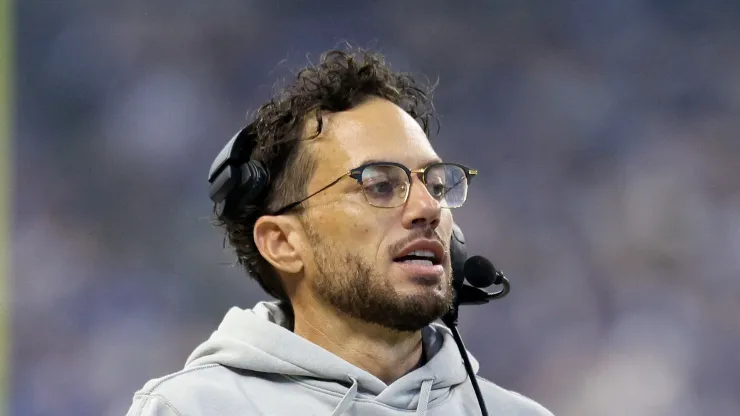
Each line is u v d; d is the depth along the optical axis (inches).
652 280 676.1
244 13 686.5
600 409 641.0
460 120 707.4
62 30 657.6
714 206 688.4
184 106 668.1
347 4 703.1
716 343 657.6
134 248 645.3
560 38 719.1
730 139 701.3
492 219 689.6
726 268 676.1
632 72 716.0
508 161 702.5
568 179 699.4
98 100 657.6
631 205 693.9
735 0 724.0
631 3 724.0
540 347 650.2
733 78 713.0
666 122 709.3
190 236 650.2
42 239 634.2
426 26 713.6
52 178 644.7
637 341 659.4
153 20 673.0
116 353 622.5
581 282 675.4
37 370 611.8
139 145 658.2
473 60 713.6
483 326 647.8
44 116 649.0
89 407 609.6
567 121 708.7
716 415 641.6
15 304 621.0
